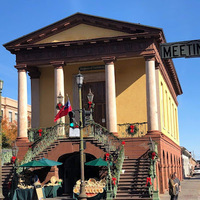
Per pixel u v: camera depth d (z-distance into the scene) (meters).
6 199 25.20
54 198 24.98
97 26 30.75
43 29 31.16
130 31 30.02
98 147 26.53
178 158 47.31
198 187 35.56
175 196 19.12
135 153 27.12
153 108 28.50
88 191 23.36
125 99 31.70
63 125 28.94
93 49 30.50
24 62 31.47
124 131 30.91
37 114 33.38
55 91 30.72
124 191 23.20
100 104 33.03
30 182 25.38
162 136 29.30
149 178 22.67
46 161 25.03
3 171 27.20
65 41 30.50
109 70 29.83
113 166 25.16
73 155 28.89
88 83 33.44
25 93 31.03
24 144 29.52
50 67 33.75
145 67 30.56
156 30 28.98
